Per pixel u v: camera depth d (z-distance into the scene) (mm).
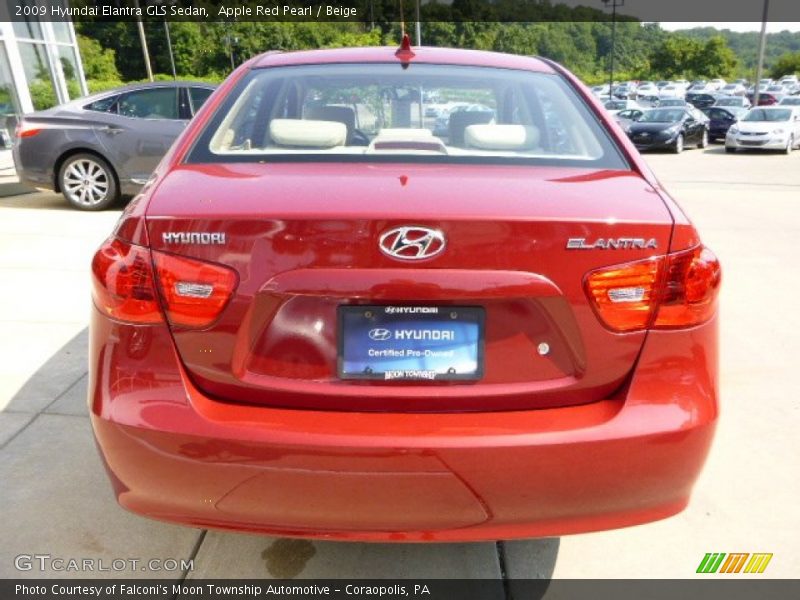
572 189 1710
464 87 2373
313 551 2121
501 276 1519
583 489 1562
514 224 1501
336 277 1511
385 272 1507
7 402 2990
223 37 57969
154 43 60031
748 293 4719
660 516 1671
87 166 7414
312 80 2395
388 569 2055
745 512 2312
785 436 2777
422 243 1497
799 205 8703
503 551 2135
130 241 1580
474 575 2035
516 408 1591
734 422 2889
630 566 2076
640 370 1592
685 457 1598
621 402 1584
